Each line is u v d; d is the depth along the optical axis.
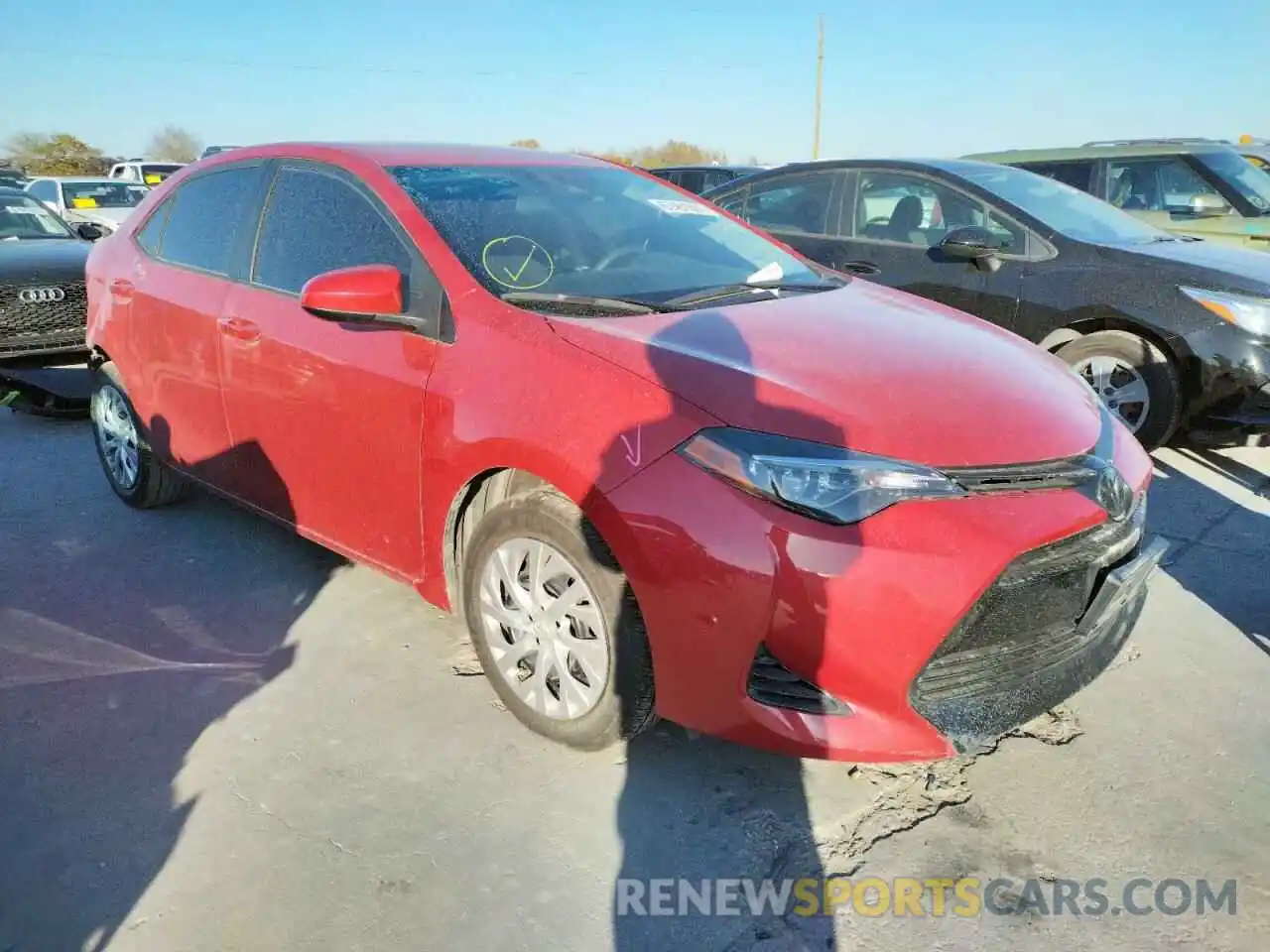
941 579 2.14
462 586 2.88
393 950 2.07
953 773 2.65
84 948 2.08
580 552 2.47
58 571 3.90
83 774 2.65
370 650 3.29
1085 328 5.23
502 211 3.23
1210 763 2.68
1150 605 3.60
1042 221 5.36
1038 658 2.38
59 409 6.30
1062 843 2.39
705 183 14.08
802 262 3.74
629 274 3.19
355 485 3.14
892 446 2.24
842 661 2.19
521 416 2.55
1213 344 4.79
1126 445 2.73
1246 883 2.26
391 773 2.65
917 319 3.06
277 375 3.32
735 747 2.76
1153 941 2.10
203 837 2.41
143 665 3.19
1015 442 2.35
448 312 2.85
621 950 2.08
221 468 3.78
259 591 3.73
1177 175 7.55
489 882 2.27
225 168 3.92
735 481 2.22
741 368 2.44
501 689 2.84
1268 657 3.22
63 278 6.52
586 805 2.53
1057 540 2.25
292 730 2.84
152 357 4.00
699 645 2.29
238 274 3.61
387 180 3.21
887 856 2.36
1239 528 4.34
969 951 2.08
